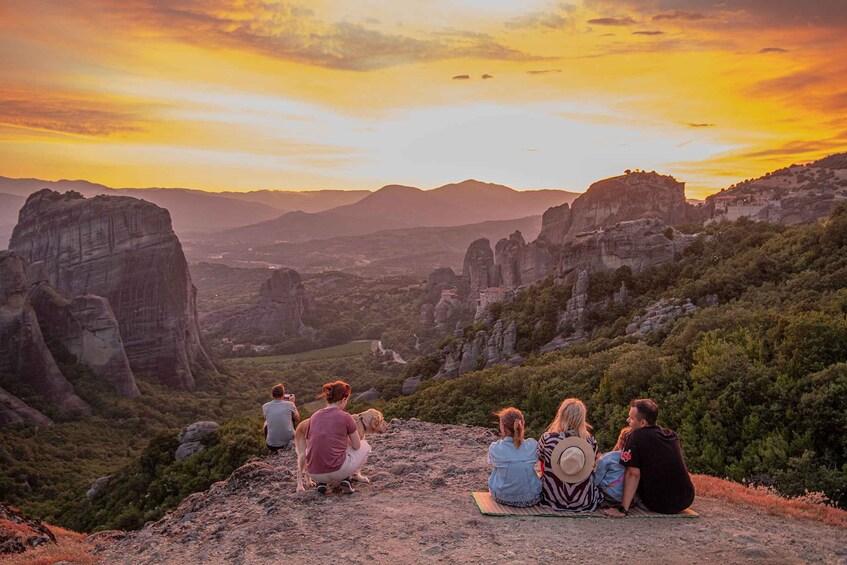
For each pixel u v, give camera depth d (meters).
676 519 11.30
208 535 11.87
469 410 50.66
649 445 11.34
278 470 15.46
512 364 97.31
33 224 195.00
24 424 117.38
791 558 9.53
